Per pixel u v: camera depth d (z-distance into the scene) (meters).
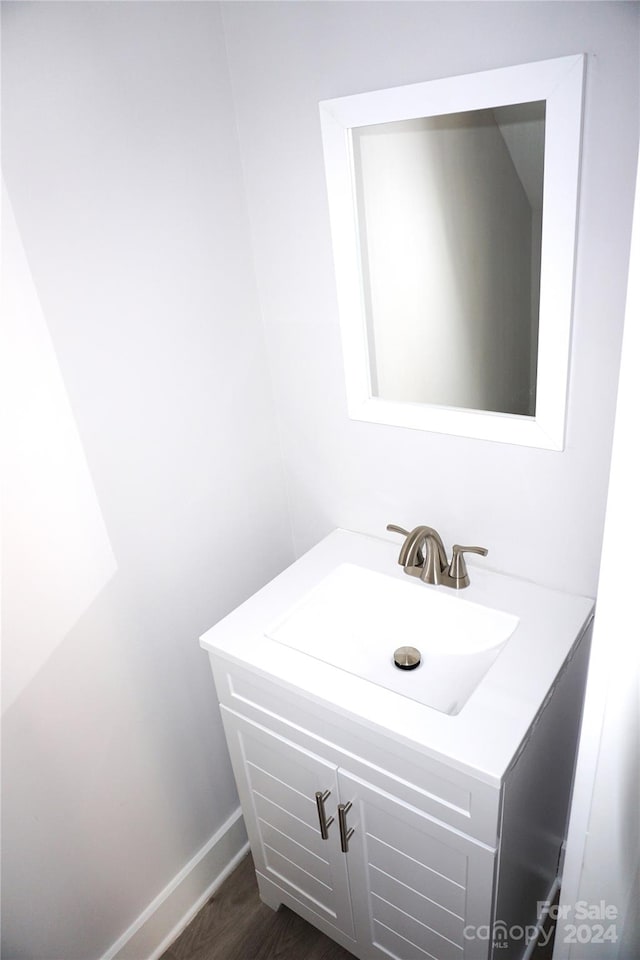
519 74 1.07
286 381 1.67
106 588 1.40
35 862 1.40
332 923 1.64
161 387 1.42
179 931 1.79
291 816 1.53
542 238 1.15
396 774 1.21
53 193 1.15
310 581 1.55
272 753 1.46
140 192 1.29
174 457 1.49
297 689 1.25
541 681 1.20
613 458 0.82
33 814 1.37
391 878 1.38
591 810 1.03
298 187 1.42
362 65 1.23
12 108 1.07
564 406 1.24
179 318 1.43
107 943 1.62
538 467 1.35
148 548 1.48
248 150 1.45
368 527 1.72
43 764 1.36
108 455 1.34
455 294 1.29
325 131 1.30
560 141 1.07
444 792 1.14
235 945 1.74
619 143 1.03
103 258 1.25
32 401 1.19
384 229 1.33
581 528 1.35
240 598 1.77
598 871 1.09
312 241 1.45
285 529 1.88
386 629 1.52
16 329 1.14
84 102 1.16
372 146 1.27
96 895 1.56
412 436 1.51
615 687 0.93
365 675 1.42
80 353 1.25
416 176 1.24
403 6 1.14
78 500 1.31
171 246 1.37
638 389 0.78
